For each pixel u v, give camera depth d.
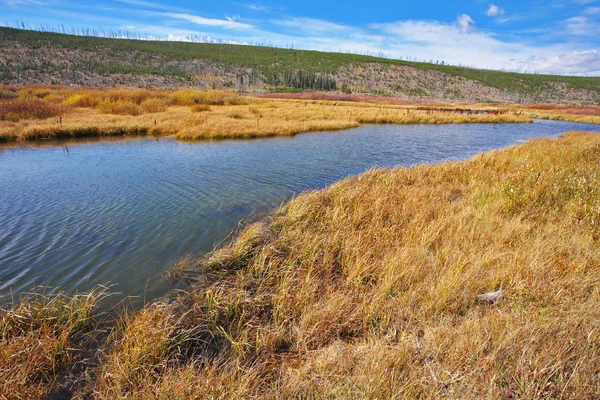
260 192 9.20
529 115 46.94
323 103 53.88
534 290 3.55
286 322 3.67
